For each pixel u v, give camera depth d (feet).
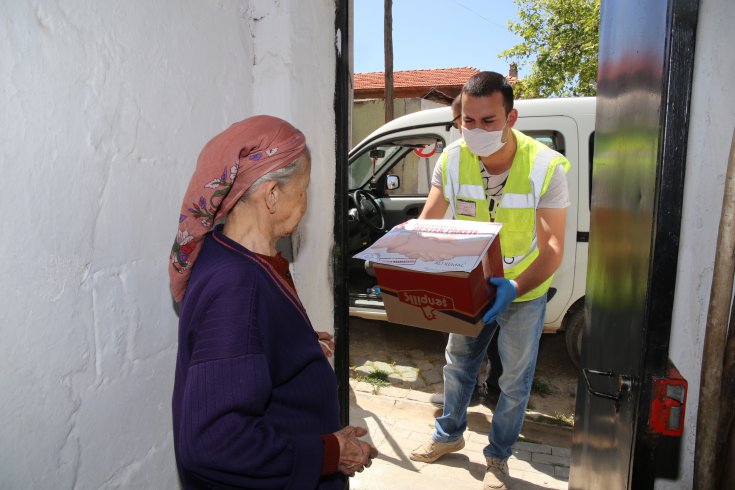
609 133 4.72
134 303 3.56
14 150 2.68
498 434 7.08
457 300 4.39
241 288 2.74
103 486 3.40
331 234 5.71
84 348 3.18
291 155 2.95
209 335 2.63
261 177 2.87
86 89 3.08
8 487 2.77
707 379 3.44
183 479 3.14
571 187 10.02
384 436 9.01
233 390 2.55
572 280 10.19
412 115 12.69
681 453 3.97
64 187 2.97
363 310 12.28
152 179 3.66
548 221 6.34
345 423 5.92
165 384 3.92
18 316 2.76
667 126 3.20
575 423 5.88
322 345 4.40
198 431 2.53
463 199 6.90
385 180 14.06
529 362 6.72
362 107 35.91
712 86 3.60
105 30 3.20
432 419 9.82
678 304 3.90
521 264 6.64
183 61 3.92
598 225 5.10
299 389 3.10
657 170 3.27
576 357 10.80
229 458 2.53
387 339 13.88
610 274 4.57
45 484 2.98
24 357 2.80
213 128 4.32
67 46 2.95
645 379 3.49
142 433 3.72
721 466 3.52
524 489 7.50
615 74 4.54
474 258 4.31
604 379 4.64
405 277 4.46
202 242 2.98
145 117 3.56
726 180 3.24
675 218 3.27
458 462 8.16
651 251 3.36
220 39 4.37
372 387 11.18
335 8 5.42
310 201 5.30
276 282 2.99
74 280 3.09
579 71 34.73
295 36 4.84
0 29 2.58
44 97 2.82
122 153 3.38
